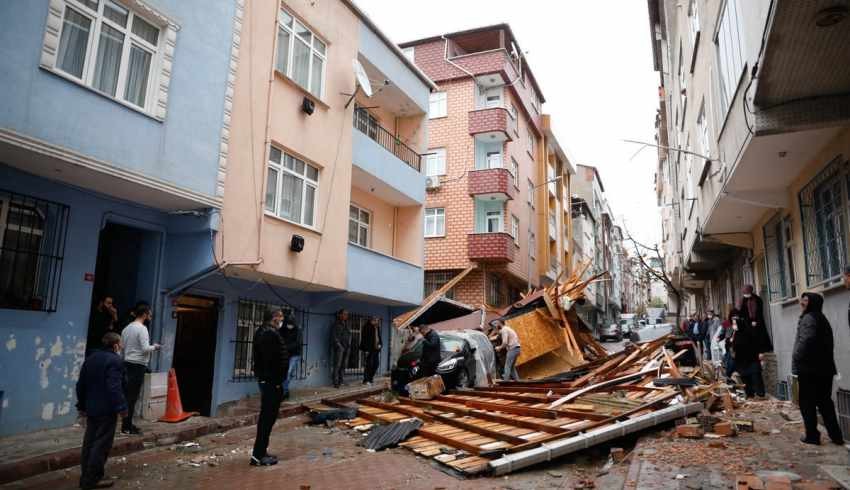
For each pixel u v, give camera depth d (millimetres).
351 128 14719
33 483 6191
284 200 12172
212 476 6633
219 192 10008
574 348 17922
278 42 12328
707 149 12930
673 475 5418
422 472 6672
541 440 7000
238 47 10805
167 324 10102
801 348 6566
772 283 12102
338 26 14547
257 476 6625
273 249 11359
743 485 4848
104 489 6043
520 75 29734
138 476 6594
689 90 16094
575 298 19016
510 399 10664
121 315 10047
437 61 27766
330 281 13227
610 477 5781
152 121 8906
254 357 7430
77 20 8125
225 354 11344
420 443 8000
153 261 10055
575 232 46812
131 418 8227
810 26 5758
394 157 17141
